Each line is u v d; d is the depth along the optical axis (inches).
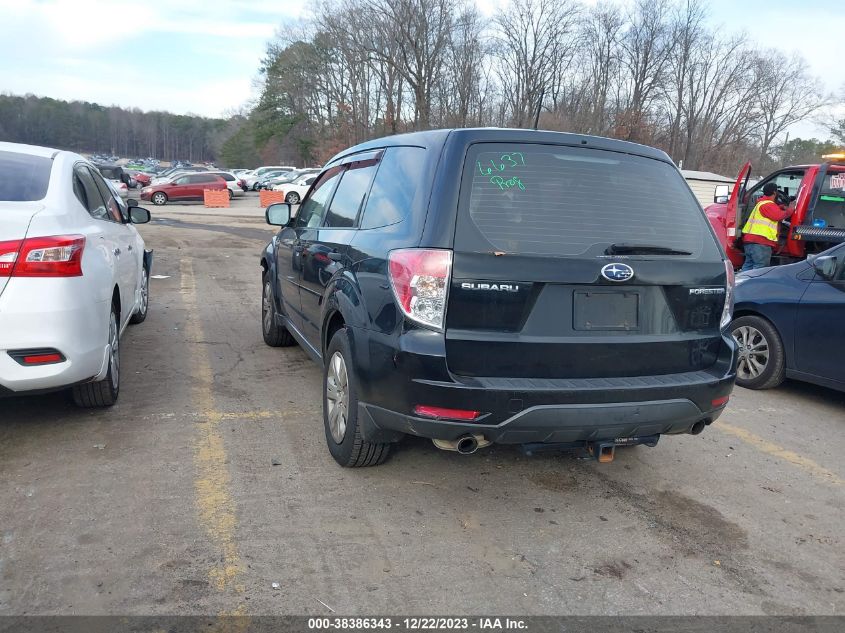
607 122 2004.2
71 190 176.9
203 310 328.5
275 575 113.7
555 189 129.7
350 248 151.3
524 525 135.2
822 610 111.7
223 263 508.1
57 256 147.8
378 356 128.5
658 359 132.3
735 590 116.3
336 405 155.3
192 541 122.5
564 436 124.4
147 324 292.2
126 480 144.6
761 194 379.2
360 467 156.2
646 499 149.3
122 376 215.8
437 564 119.6
